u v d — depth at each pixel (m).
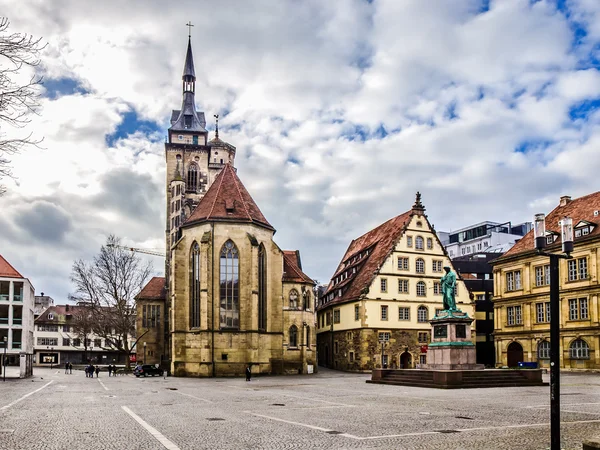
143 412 28.00
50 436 19.94
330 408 28.83
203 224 74.00
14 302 86.69
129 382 61.16
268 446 17.27
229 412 27.48
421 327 82.12
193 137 125.94
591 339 66.81
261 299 76.00
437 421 22.92
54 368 132.50
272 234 78.94
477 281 101.50
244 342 72.25
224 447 17.17
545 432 19.70
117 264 91.38
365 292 80.00
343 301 85.75
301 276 82.94
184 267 75.31
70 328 155.25
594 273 67.00
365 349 79.19
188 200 114.62
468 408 28.09
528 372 45.84
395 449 16.55
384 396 36.22
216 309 72.06
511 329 79.00
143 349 107.75
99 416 26.31
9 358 113.31
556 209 79.44
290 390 43.81
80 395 40.88
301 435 19.41
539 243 14.69
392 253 82.38
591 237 67.00
